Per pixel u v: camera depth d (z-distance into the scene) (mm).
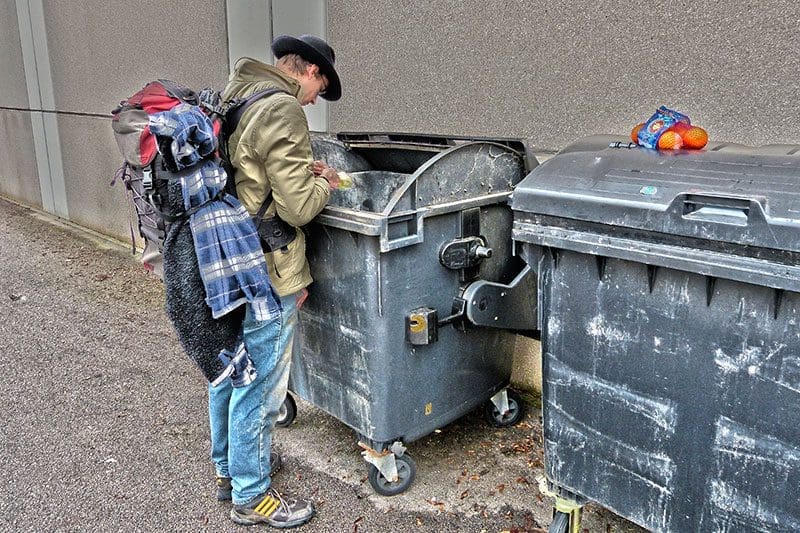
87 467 2857
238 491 2461
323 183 2213
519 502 2594
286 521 2459
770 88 2439
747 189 1581
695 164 1767
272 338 2297
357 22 3855
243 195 2172
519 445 2977
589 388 1954
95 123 6590
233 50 4828
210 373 2107
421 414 2580
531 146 3203
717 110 2586
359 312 2371
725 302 1620
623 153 1956
